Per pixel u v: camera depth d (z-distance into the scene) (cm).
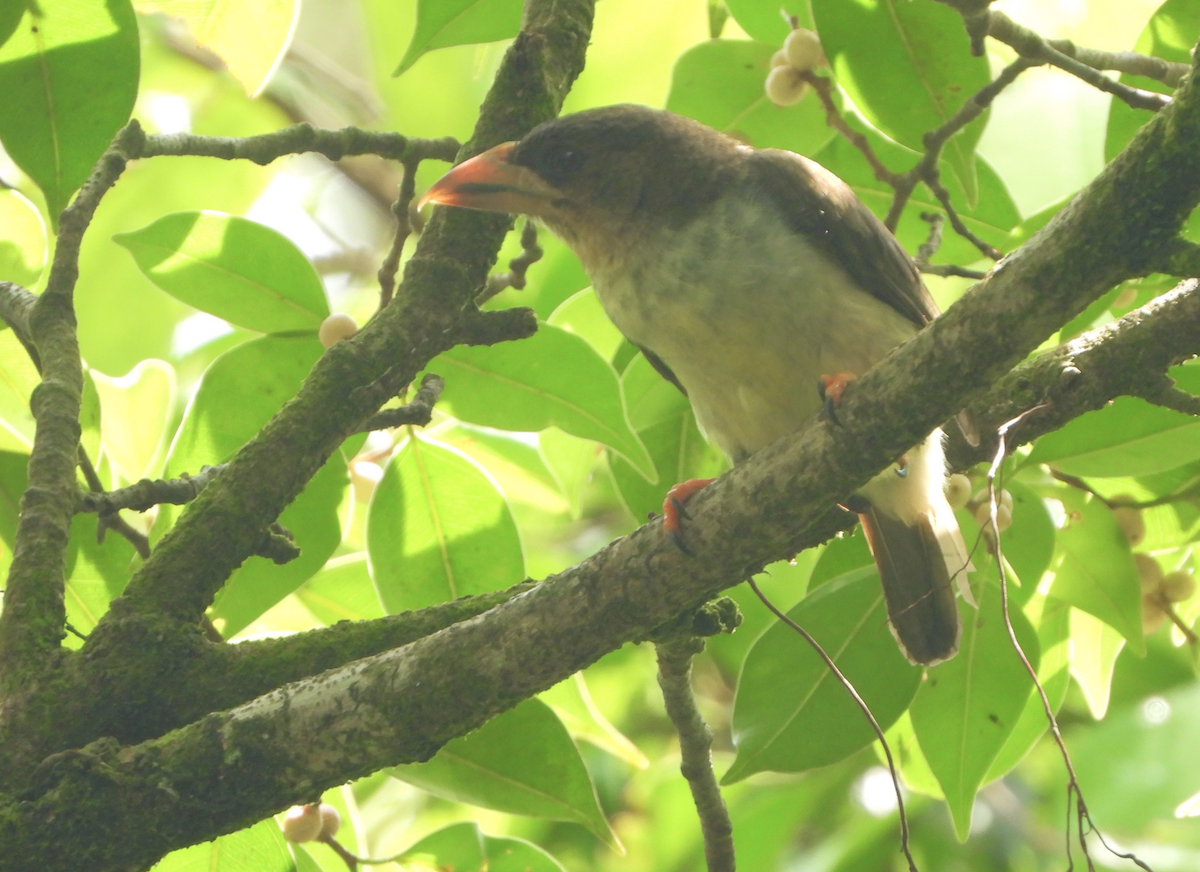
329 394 605
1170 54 752
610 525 1284
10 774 521
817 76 777
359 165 1414
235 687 552
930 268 751
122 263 1128
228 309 727
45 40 665
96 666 540
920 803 1097
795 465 523
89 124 674
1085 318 720
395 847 1117
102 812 499
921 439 518
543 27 753
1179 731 1105
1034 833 1105
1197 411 627
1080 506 745
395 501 729
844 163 841
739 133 832
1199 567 845
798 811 1114
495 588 735
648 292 701
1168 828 1084
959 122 709
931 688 722
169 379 811
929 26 723
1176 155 455
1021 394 658
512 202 701
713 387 723
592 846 1174
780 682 708
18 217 728
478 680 520
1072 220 476
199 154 646
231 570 577
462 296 651
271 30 779
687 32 891
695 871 1127
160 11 773
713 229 684
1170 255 468
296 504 693
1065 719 1198
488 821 1093
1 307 641
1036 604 782
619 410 731
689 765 638
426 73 1228
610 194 711
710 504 532
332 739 514
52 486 569
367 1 1222
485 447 954
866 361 685
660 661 612
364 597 801
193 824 508
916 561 734
